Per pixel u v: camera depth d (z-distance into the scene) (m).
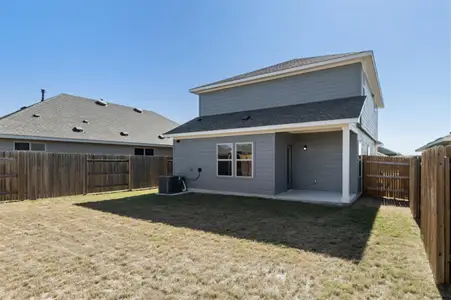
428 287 3.26
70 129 14.35
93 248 4.71
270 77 12.51
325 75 11.30
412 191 7.32
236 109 13.80
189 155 12.73
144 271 3.76
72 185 11.73
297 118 9.77
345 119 8.37
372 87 14.02
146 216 7.28
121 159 13.64
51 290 3.26
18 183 10.17
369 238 5.20
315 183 11.70
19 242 5.08
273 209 8.15
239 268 3.83
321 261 4.06
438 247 3.37
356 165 10.52
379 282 3.39
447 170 3.39
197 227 6.09
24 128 12.68
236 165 11.21
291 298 3.02
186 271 3.74
